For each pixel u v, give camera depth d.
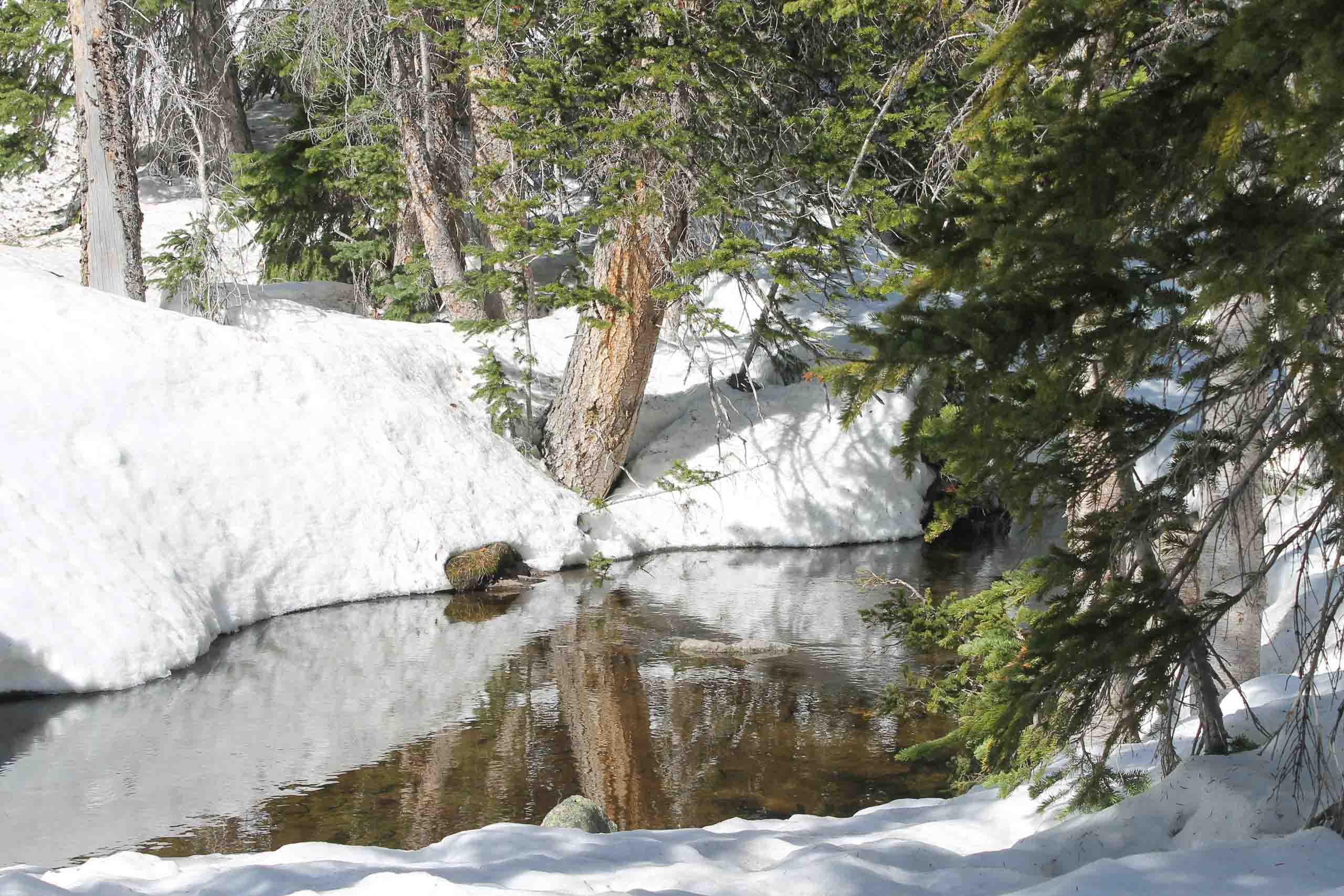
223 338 15.52
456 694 11.15
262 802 8.38
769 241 16.38
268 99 35.16
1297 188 3.36
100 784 8.73
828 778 8.78
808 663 12.12
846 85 11.88
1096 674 4.57
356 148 20.06
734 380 20.66
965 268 3.49
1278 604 9.66
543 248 13.42
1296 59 3.04
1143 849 4.76
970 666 7.81
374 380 16.88
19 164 25.27
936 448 3.71
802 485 19.05
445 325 20.11
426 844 7.58
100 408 13.61
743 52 12.27
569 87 12.41
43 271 17.67
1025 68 3.62
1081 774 5.32
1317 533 4.56
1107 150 3.36
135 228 17.53
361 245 21.41
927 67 11.08
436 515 15.96
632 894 4.52
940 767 8.96
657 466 19.36
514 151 12.78
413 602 15.00
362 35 19.06
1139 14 3.69
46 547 11.78
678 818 8.02
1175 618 4.52
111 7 17.20
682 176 14.23
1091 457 4.34
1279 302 3.20
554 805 8.30
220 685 11.44
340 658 12.38
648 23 13.42
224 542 13.89
